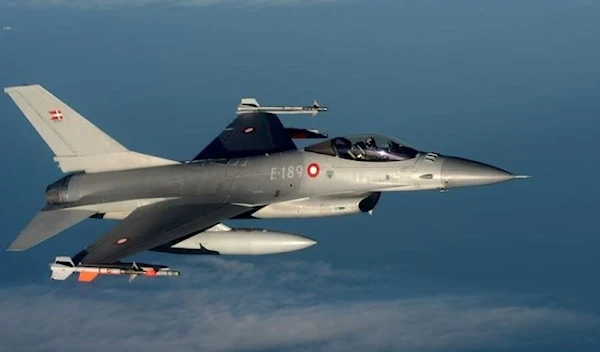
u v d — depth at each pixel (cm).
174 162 8488
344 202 8400
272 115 9638
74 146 8494
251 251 8244
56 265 7231
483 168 8138
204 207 8194
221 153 9006
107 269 7181
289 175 8294
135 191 8406
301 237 8256
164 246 7988
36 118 8456
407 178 8162
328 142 8319
